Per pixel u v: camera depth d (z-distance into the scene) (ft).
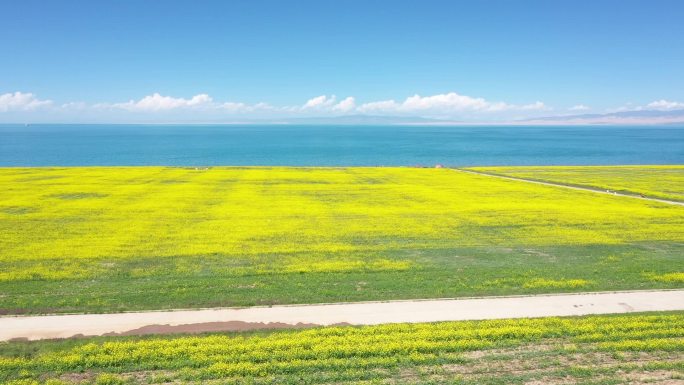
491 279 71.56
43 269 75.10
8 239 94.48
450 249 90.12
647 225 112.37
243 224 111.14
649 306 62.39
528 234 102.83
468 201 147.64
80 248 87.97
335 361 47.09
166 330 54.13
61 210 126.11
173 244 91.97
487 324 55.62
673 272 75.51
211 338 51.26
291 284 68.85
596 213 126.72
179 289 66.13
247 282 69.77
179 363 46.55
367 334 53.11
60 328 54.03
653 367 46.62
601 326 54.95
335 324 56.29
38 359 46.96
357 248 90.02
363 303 62.08
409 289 67.00
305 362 46.75
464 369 46.47
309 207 135.13
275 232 102.99
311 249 89.15
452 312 59.77
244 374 45.21
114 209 128.47
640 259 83.92
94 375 44.96
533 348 50.62
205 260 81.61
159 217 118.62
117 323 55.52
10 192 155.94
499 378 44.73
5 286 67.05
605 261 82.53
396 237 99.55
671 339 52.49
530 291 66.90
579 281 69.97
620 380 44.52
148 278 71.61
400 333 53.16
